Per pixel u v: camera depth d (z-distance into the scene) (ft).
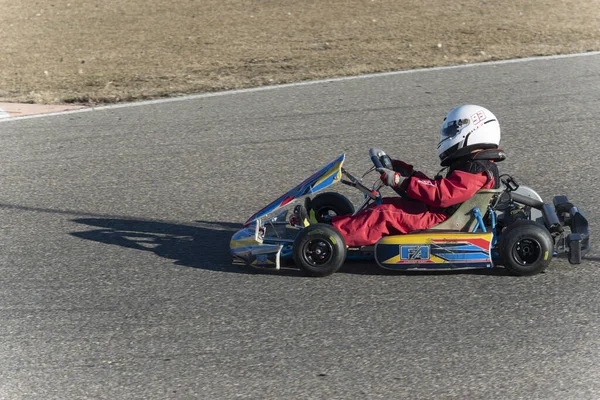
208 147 42.86
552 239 26.25
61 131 46.57
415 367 21.42
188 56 64.03
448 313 24.39
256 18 76.33
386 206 27.22
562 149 40.60
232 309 25.13
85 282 27.61
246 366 21.74
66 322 24.66
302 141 43.24
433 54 61.67
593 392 20.03
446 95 50.93
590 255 28.40
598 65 57.06
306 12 77.71
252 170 39.19
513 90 51.52
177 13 80.07
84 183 38.27
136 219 33.73
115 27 75.41
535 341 22.58
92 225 33.17
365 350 22.39
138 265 28.91
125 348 22.95
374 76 56.34
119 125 47.39
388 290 26.09
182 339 23.35
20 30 75.51
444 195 25.91
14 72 61.00
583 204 33.47
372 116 47.16
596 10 76.02
